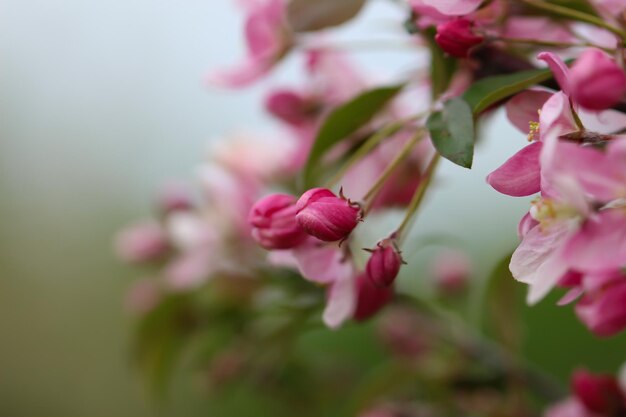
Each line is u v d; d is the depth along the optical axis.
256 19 0.47
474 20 0.41
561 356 0.69
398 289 0.55
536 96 0.40
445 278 0.62
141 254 0.61
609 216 0.36
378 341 0.60
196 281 0.57
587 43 0.40
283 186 0.55
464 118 0.40
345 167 0.43
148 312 0.59
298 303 0.53
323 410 0.67
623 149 0.36
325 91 0.50
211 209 0.57
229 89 0.48
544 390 0.54
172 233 0.59
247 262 0.56
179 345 0.60
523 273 0.37
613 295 0.40
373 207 0.49
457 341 0.57
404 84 0.44
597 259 0.36
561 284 0.39
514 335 0.51
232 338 0.60
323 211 0.40
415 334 0.58
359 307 0.44
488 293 0.50
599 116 0.39
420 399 0.57
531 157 0.37
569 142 0.38
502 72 0.42
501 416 0.54
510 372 0.55
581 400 0.46
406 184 0.49
